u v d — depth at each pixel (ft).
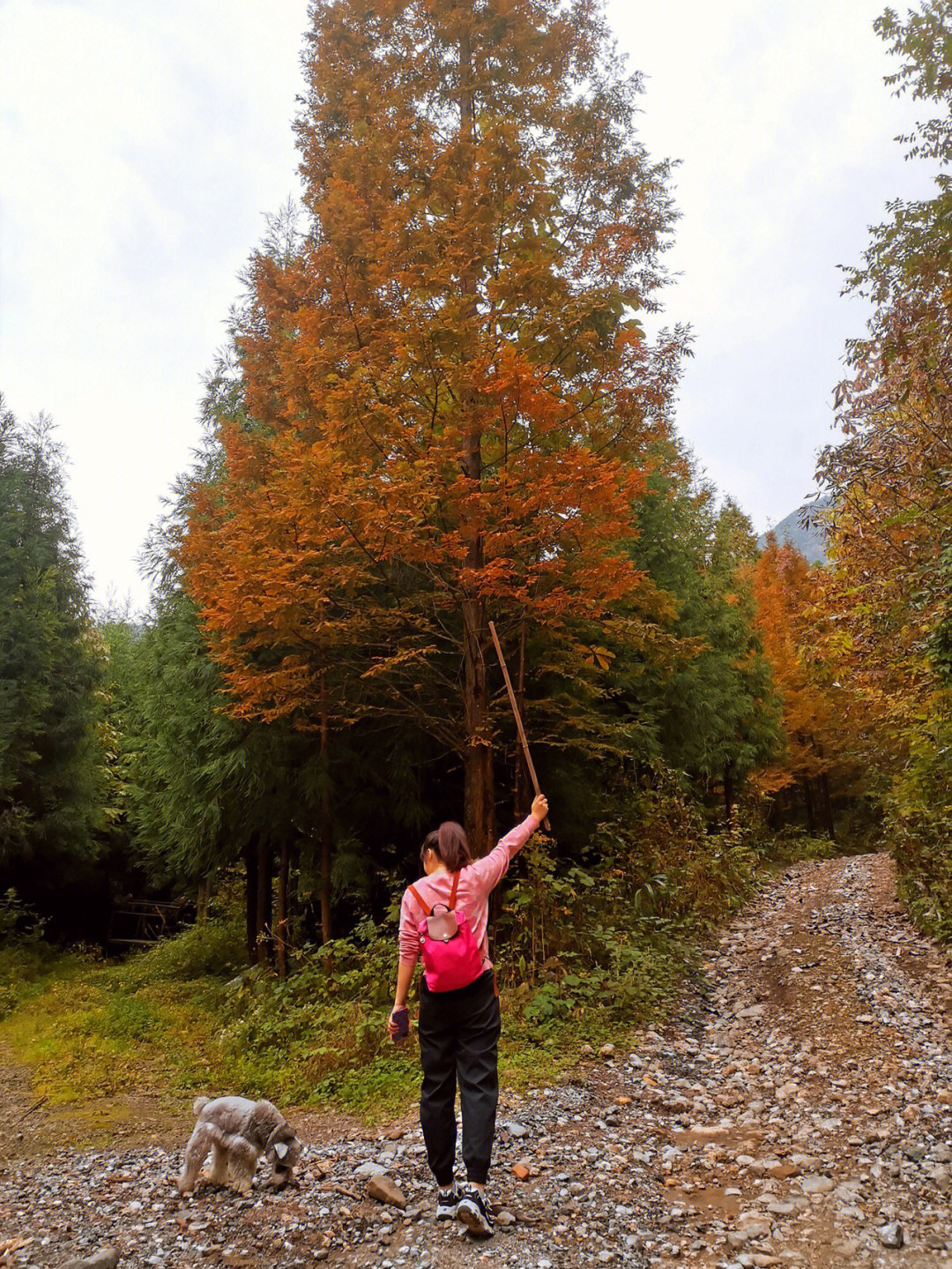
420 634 27.20
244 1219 10.73
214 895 56.44
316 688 27.73
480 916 10.53
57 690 48.91
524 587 22.17
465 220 23.80
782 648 76.07
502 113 26.25
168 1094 20.22
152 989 36.94
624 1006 21.04
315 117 28.02
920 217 22.82
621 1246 9.64
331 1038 20.54
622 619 26.02
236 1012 27.30
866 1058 16.58
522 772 30.35
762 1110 14.66
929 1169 11.37
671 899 31.24
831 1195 10.92
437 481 22.68
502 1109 14.66
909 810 32.65
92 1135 16.83
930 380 22.94
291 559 22.38
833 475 24.73
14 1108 19.53
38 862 52.85
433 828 33.83
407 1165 12.12
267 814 31.65
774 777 73.41
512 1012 20.39
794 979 22.97
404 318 22.80
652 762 39.42
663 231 24.73
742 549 83.15
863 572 26.45
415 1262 9.21
